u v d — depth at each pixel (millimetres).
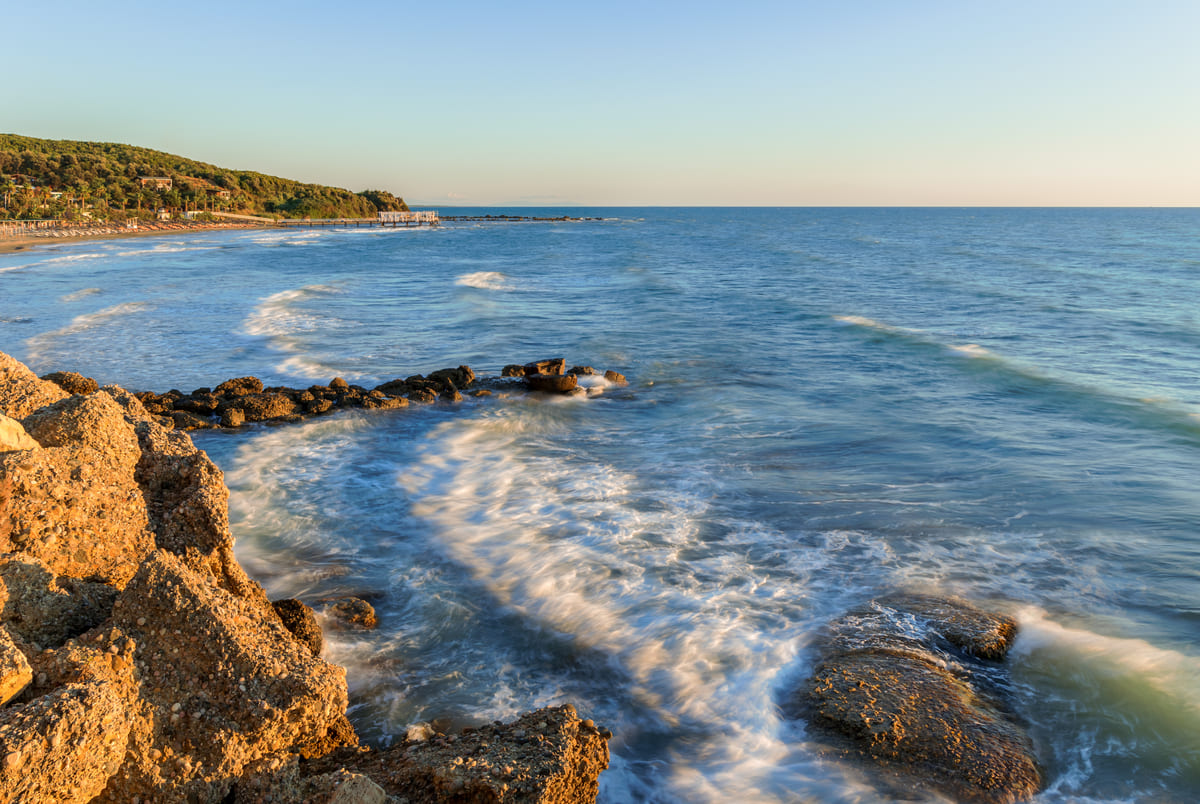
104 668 5047
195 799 5031
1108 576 10156
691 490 13383
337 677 5664
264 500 12836
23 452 6141
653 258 73438
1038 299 40281
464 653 8242
